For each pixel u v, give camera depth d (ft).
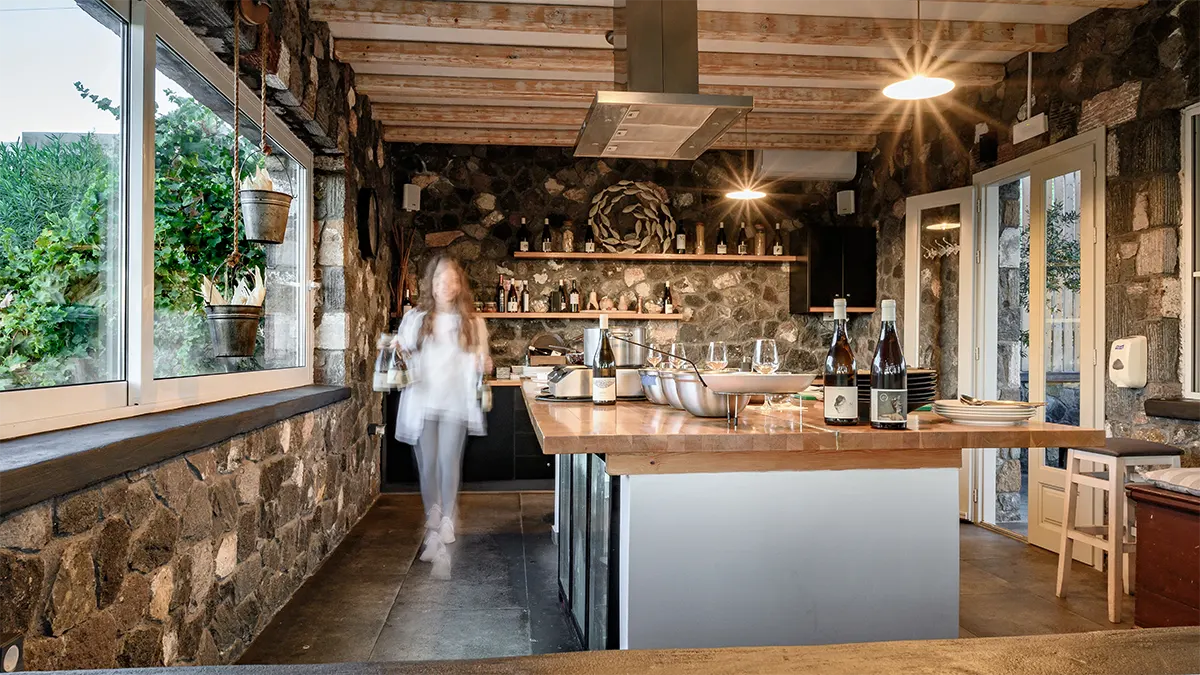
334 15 13.48
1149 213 13.19
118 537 6.50
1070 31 14.99
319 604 11.85
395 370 19.31
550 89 18.20
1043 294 15.90
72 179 7.22
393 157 23.27
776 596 7.50
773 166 23.08
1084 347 14.58
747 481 7.47
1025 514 18.76
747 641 7.45
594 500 8.99
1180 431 12.55
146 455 6.68
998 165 17.26
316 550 13.83
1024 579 13.50
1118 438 12.60
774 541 7.50
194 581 8.26
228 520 9.31
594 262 24.03
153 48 8.53
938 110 19.63
